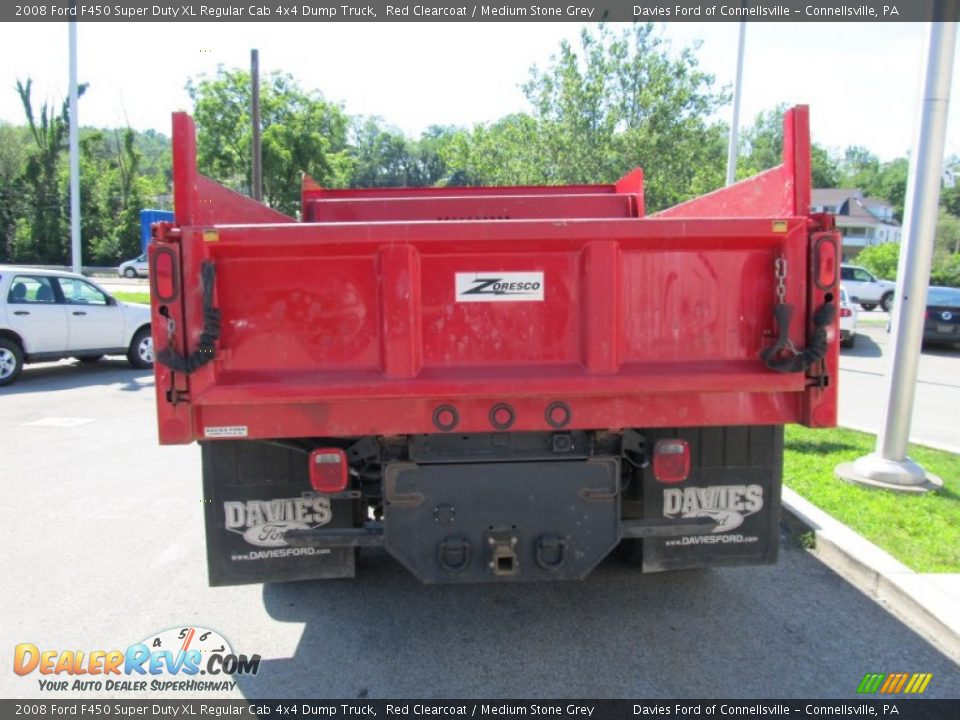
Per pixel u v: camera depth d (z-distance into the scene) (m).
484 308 2.89
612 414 2.99
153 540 4.96
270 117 27.48
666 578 4.25
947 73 5.30
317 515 3.31
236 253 2.80
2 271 11.66
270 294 2.84
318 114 28.41
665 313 2.94
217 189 3.51
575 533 3.17
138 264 40.75
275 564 3.33
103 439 8.03
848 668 3.29
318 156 28.22
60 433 8.34
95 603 4.02
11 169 52.09
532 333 2.91
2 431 8.44
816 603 3.93
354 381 2.86
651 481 3.41
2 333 11.51
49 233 51.12
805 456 6.52
